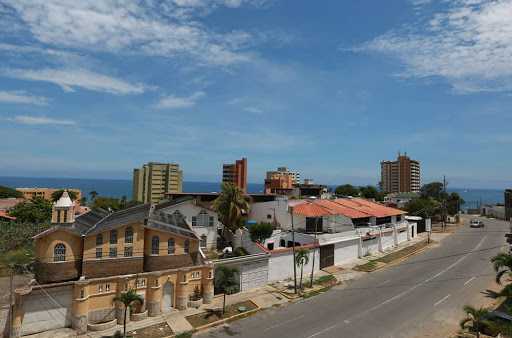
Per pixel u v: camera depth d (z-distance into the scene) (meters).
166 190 131.38
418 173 172.38
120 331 22.06
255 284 30.31
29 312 20.98
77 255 25.12
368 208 50.25
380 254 42.66
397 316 23.45
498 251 44.06
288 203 46.22
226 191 44.09
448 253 43.50
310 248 34.78
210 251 40.97
